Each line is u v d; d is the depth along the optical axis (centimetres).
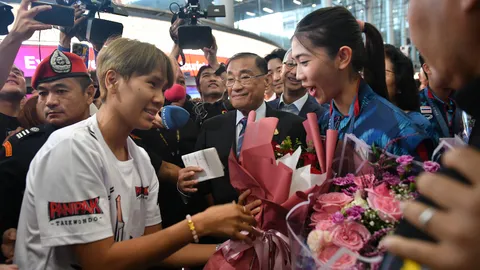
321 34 109
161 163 183
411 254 32
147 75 103
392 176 86
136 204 115
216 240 174
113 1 270
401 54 185
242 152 103
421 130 101
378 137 104
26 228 104
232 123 182
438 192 31
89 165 96
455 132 212
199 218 98
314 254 75
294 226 84
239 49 703
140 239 97
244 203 105
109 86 104
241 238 98
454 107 216
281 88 324
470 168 30
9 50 169
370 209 78
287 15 1111
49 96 149
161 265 123
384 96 121
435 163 75
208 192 182
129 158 118
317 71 112
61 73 149
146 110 105
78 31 246
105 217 96
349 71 115
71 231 93
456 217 30
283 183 96
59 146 97
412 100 183
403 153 99
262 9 1119
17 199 132
